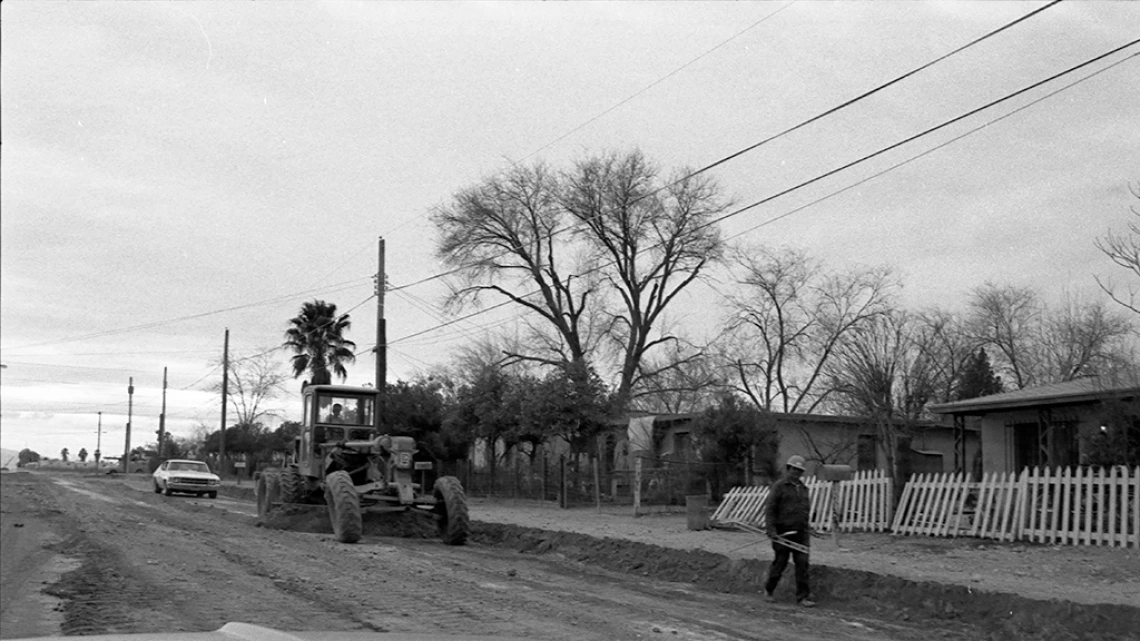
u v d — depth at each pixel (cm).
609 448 3762
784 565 1298
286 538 1980
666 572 1560
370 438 2267
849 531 1936
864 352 2711
